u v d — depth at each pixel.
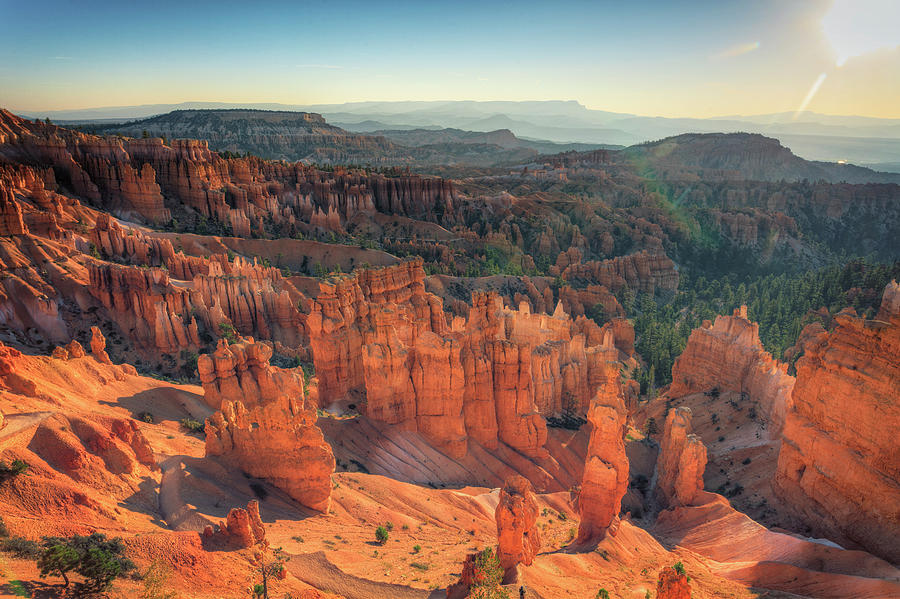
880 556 48.00
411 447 64.31
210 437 46.50
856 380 53.06
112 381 59.56
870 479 50.34
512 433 70.50
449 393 66.38
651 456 76.88
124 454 39.41
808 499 56.44
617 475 50.84
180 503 38.28
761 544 51.28
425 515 52.41
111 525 33.06
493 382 70.50
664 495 65.38
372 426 65.19
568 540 52.34
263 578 30.22
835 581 43.62
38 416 38.19
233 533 35.09
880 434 50.22
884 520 48.81
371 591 34.09
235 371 64.69
